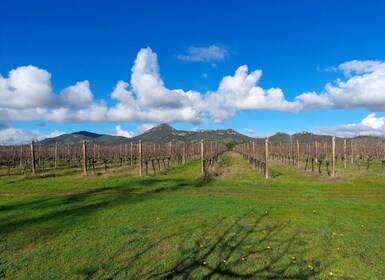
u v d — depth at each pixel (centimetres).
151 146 6775
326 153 5741
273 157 7450
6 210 1842
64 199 2164
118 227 1454
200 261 1045
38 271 993
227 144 19312
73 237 1320
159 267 1008
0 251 1177
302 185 2702
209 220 1552
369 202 1991
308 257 1065
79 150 6931
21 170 4628
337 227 1402
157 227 1445
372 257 1056
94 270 994
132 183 2850
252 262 1027
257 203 1959
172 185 2733
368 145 5997
